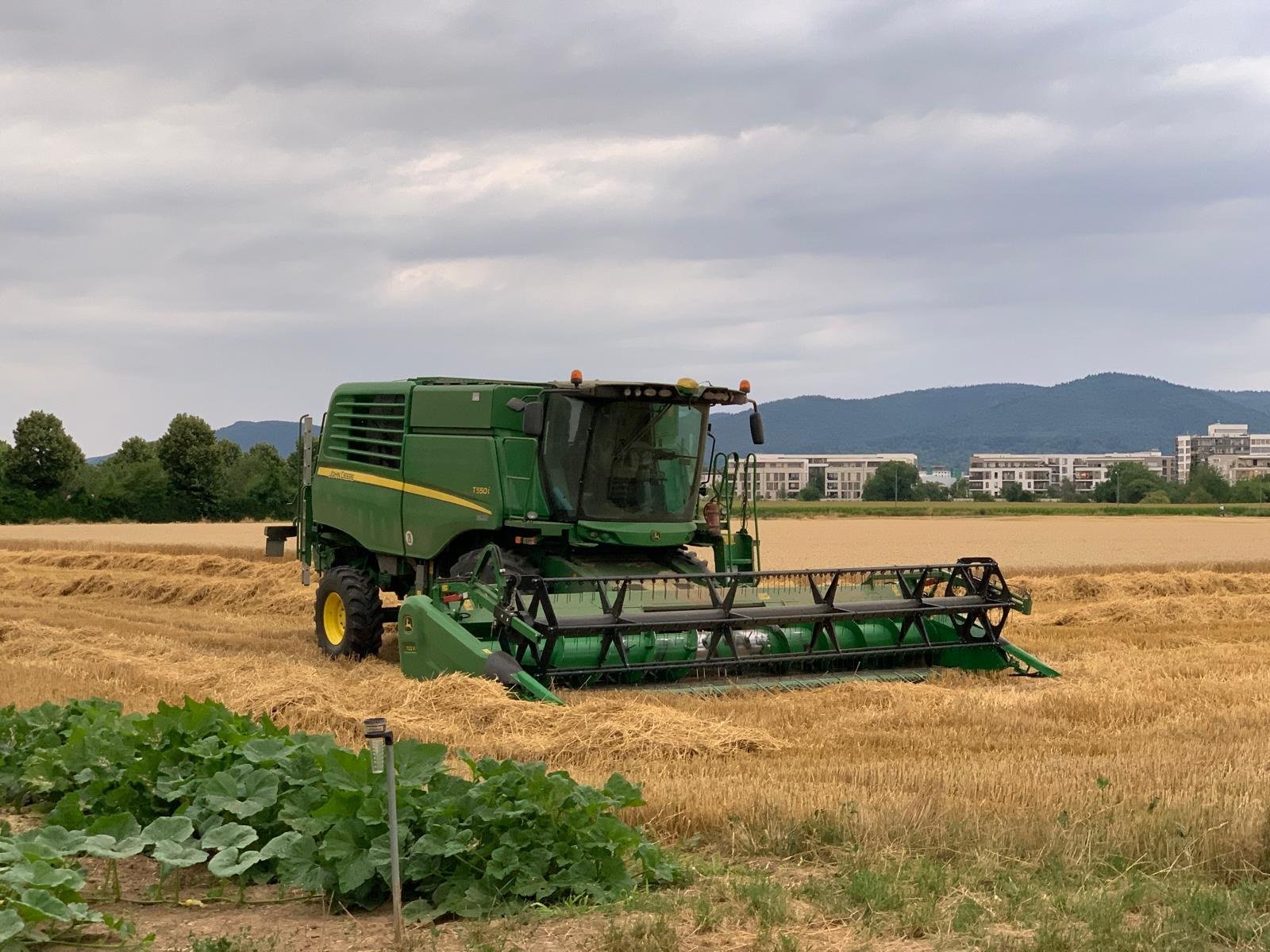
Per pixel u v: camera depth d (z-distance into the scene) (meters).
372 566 16.62
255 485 88.62
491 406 14.23
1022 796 7.93
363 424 16.48
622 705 10.66
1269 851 6.54
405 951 5.63
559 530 13.96
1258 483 137.00
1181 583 25.95
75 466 85.50
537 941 5.64
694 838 7.18
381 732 5.75
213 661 14.66
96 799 7.56
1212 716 11.11
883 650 13.40
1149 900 5.98
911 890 6.11
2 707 11.45
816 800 7.68
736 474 15.23
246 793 7.02
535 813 6.44
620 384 13.96
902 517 82.62
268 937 5.84
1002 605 13.82
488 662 11.66
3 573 29.61
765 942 5.53
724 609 12.59
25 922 5.62
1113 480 153.62
